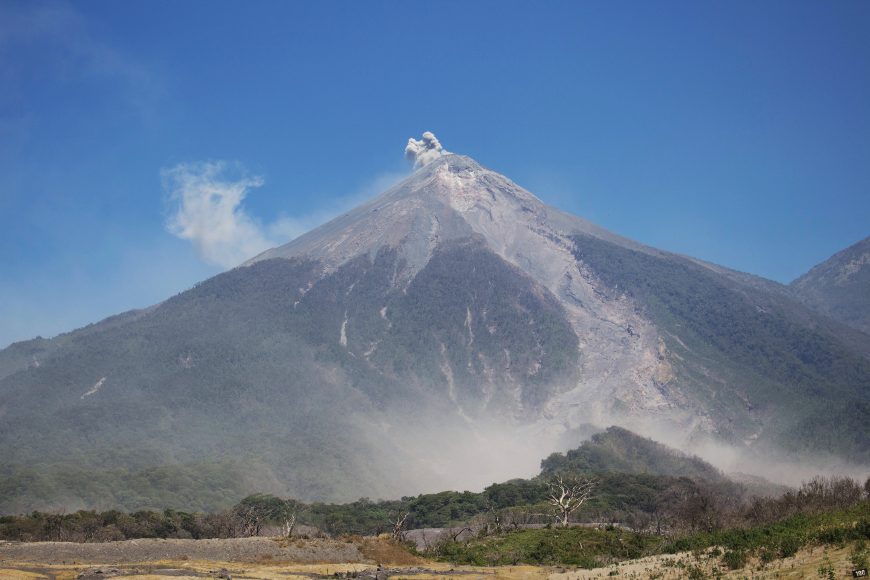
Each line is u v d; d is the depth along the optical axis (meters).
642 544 108.50
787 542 64.62
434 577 81.69
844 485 133.12
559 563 100.06
